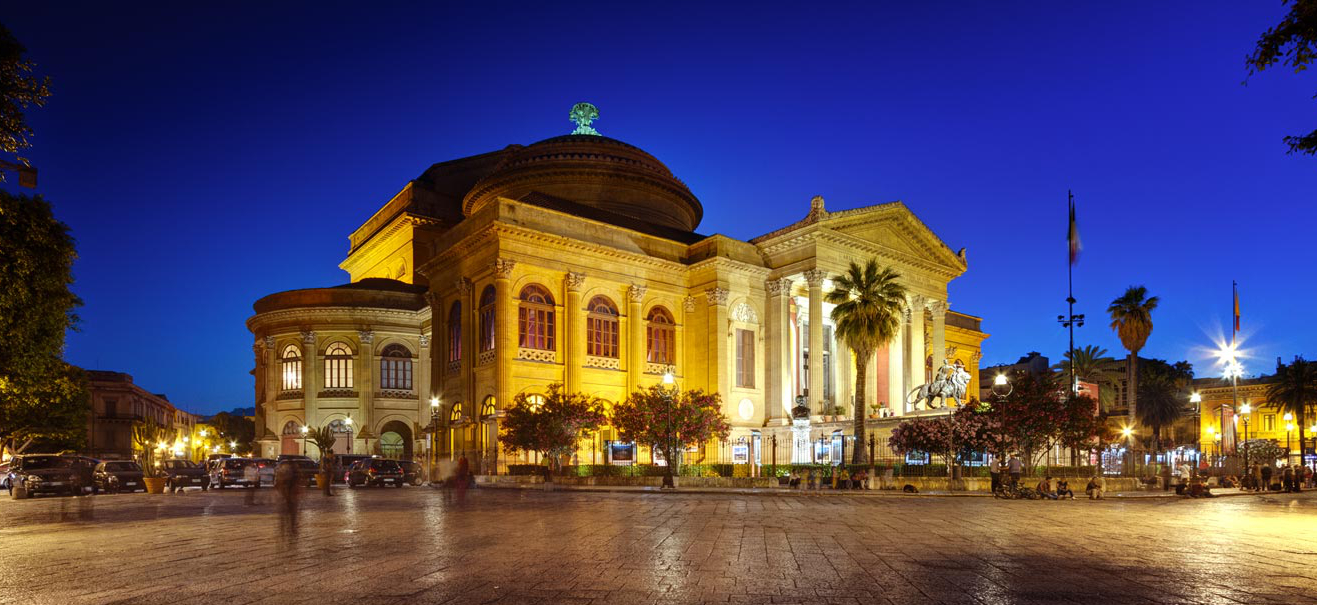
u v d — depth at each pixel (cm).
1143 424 7469
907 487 3331
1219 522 1922
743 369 5091
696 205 6581
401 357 5678
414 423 5625
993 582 959
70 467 3400
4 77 1638
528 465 3962
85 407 6141
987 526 1734
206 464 4725
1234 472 4950
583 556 1174
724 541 1384
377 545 1315
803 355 5678
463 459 2536
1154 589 916
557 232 4647
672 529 1602
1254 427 7419
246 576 991
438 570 1035
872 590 901
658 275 5059
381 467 3906
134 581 961
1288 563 1145
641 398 3969
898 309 4241
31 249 2738
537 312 4503
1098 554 1238
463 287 4653
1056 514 2150
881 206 5256
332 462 4434
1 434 5028
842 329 4184
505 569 1045
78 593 885
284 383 5700
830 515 2019
